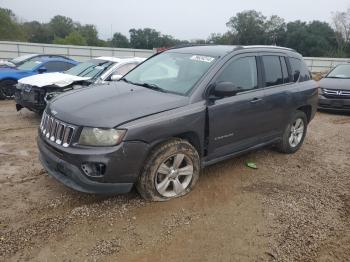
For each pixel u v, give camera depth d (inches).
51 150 150.5
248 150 199.3
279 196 175.9
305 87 233.6
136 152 142.3
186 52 198.5
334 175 210.2
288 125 225.9
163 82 180.1
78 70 345.7
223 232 142.4
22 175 186.7
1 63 498.9
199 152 169.6
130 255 125.8
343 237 144.7
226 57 181.2
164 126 148.3
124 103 153.4
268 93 200.1
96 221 144.1
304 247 136.4
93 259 122.8
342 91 394.9
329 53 2128.4
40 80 299.9
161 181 158.2
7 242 129.3
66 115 147.1
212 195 171.6
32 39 2741.1
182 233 139.9
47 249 126.6
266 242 137.7
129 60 336.8
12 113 339.9
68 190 169.6
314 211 163.5
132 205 156.3
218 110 169.5
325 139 291.7
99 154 136.3
